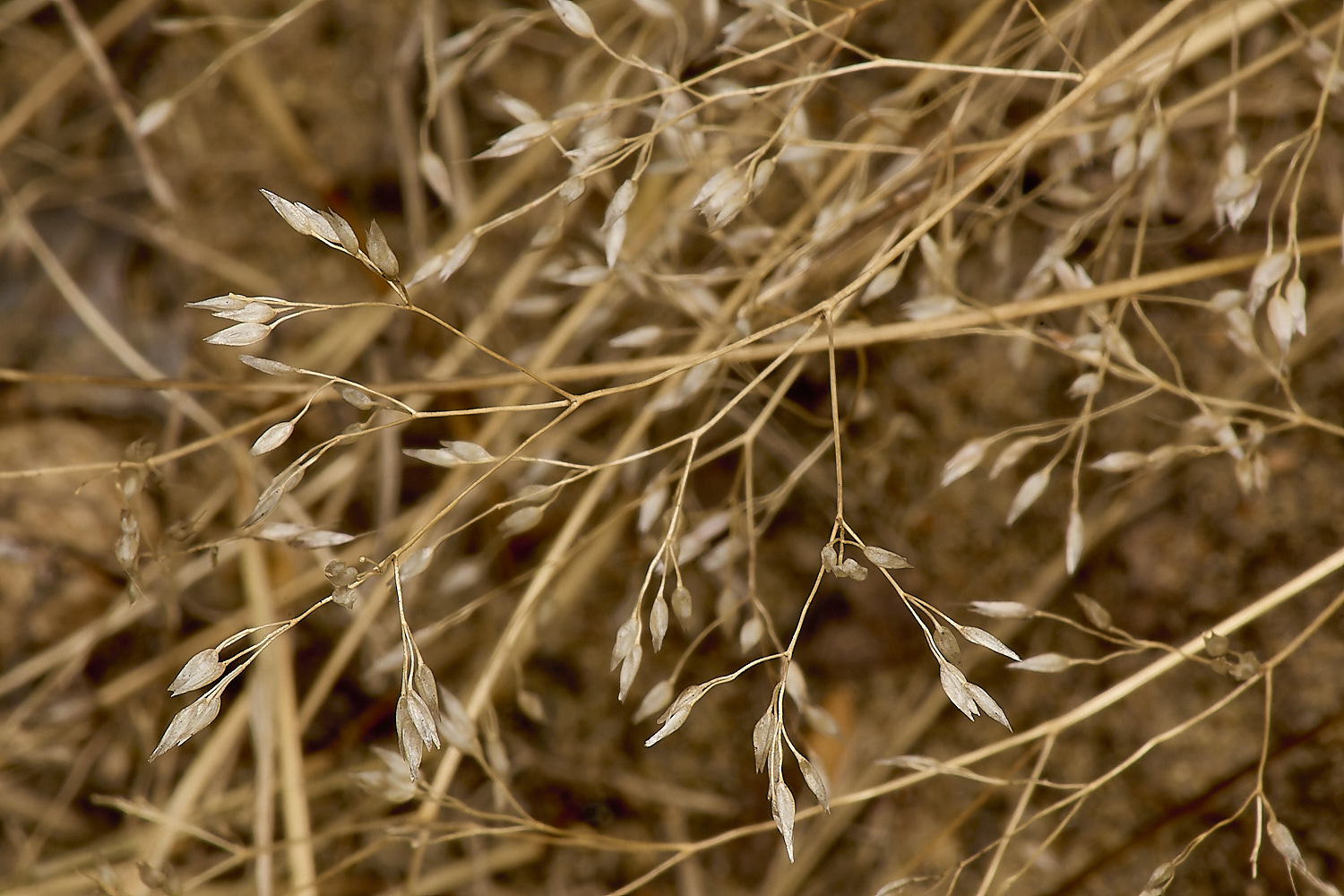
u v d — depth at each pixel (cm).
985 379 21
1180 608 21
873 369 21
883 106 20
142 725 21
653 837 21
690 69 21
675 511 18
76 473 21
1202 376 21
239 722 20
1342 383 21
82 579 21
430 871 21
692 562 21
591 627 21
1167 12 18
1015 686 21
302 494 21
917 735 21
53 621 21
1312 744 20
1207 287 21
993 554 21
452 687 21
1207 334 21
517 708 21
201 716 18
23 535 21
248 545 21
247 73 21
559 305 21
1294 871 20
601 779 21
